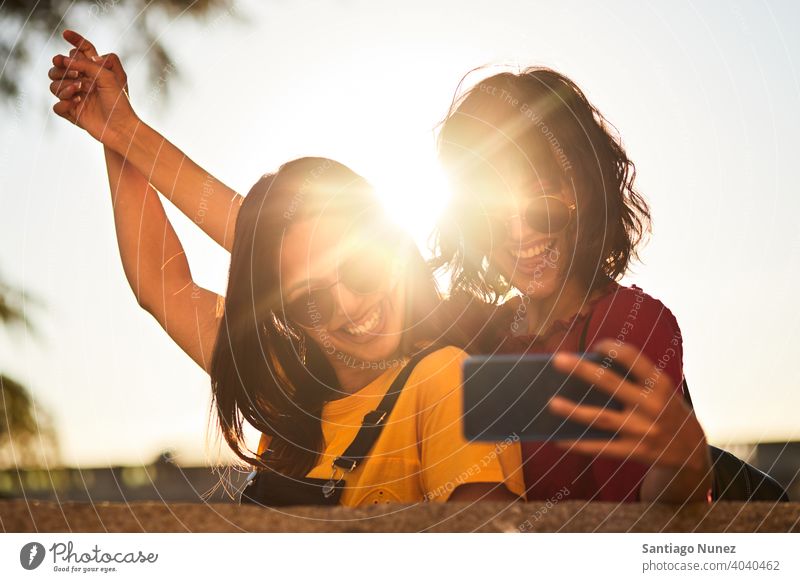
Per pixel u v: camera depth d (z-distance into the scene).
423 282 1.88
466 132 2.10
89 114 2.39
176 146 2.42
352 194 1.83
